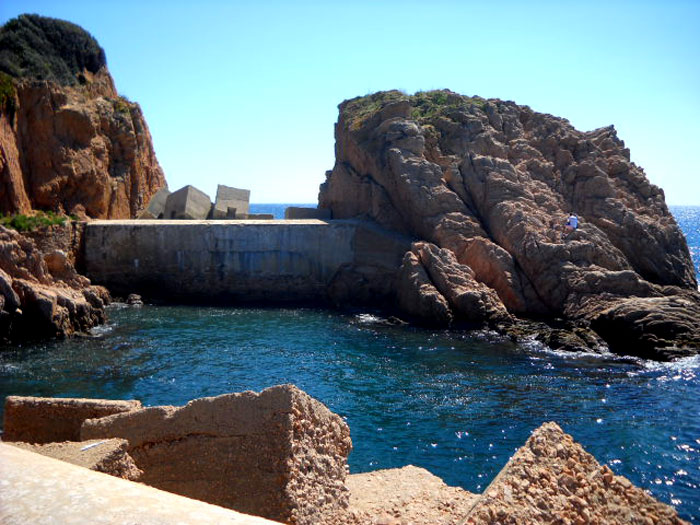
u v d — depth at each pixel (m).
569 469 7.06
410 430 21.78
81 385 25.98
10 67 50.00
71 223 44.84
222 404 10.03
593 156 48.84
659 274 43.44
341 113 56.78
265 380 27.22
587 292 38.53
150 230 45.97
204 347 32.59
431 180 46.38
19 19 55.44
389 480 12.92
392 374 28.59
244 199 58.97
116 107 57.31
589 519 6.57
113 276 46.06
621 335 34.38
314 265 46.75
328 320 40.22
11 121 45.91
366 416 23.16
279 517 9.12
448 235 43.91
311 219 50.31
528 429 21.95
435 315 38.22
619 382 27.80
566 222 42.69
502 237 42.84
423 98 55.38
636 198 47.81
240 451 9.72
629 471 18.56
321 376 28.06
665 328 33.34
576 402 25.00
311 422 10.16
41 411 12.26
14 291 32.41
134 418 10.57
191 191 55.28
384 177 48.81
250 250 46.50
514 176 45.97
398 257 45.56
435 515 10.58
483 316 38.28
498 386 27.06
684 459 19.39
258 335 35.66
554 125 51.66
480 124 50.34
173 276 46.31
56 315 33.41
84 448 9.82
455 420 22.78
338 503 9.92
